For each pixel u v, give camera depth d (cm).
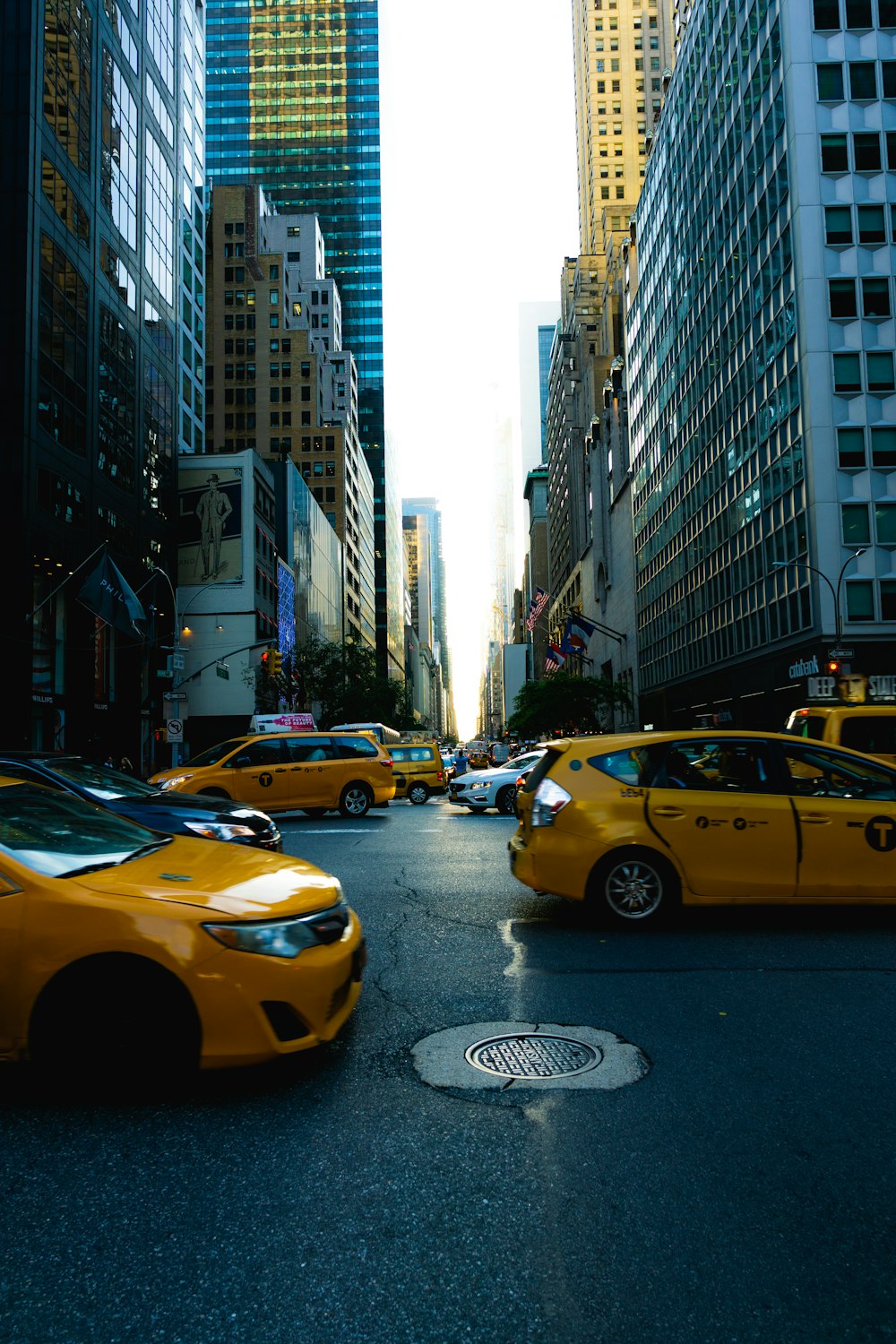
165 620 5534
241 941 436
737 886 771
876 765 802
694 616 5591
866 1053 475
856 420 3725
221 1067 432
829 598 3666
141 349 5081
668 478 6262
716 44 4938
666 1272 289
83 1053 436
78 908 442
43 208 3756
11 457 3525
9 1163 370
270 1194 340
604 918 782
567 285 11781
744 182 4516
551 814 795
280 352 10806
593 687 7000
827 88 3875
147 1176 356
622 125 10831
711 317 5138
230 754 1952
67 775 970
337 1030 466
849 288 3784
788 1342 258
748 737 811
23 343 3562
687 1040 497
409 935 766
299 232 13000
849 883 771
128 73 4884
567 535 11619
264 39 16212
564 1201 332
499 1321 267
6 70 3662
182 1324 267
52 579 3841
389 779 2048
